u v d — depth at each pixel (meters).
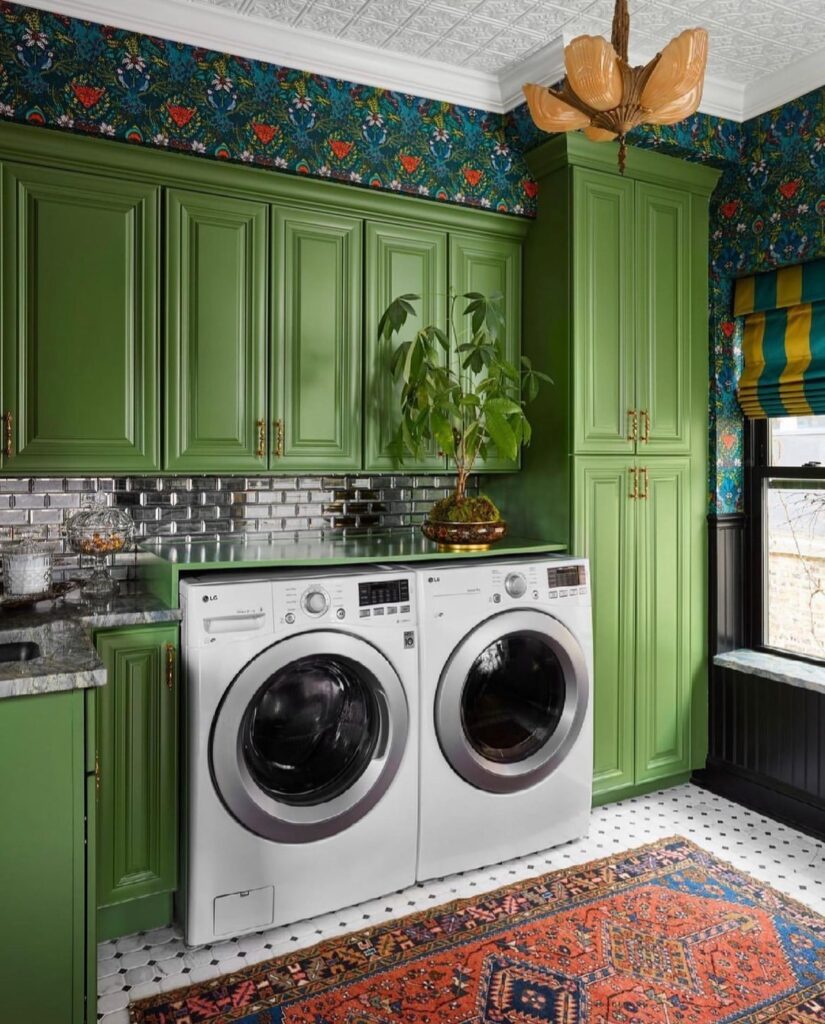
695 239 3.15
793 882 2.50
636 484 3.02
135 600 2.35
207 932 2.15
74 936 1.61
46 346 2.27
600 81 1.59
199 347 2.47
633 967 2.07
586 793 2.79
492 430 2.51
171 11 2.38
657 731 3.13
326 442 2.68
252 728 2.25
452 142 2.88
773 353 3.12
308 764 2.34
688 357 3.15
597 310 2.91
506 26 2.55
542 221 2.99
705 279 3.19
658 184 3.04
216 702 2.14
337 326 2.69
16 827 1.55
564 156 2.83
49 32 2.27
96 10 2.30
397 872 2.42
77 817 1.60
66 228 2.28
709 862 2.63
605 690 2.98
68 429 2.30
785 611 3.20
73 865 1.60
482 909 2.36
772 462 3.24
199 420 2.48
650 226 3.03
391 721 2.38
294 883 2.25
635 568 3.04
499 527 2.70
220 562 2.25
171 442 2.44
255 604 2.19
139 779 2.18
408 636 2.42
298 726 2.31
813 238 2.87
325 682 2.34
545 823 2.70
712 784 3.24
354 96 2.71
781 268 3.04
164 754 2.20
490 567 2.59
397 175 2.78
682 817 2.99
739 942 2.18
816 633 3.07
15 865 1.55
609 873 2.56
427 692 2.45
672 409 3.12
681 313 3.12
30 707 1.55
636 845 2.76
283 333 2.60
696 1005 1.93
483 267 2.99
